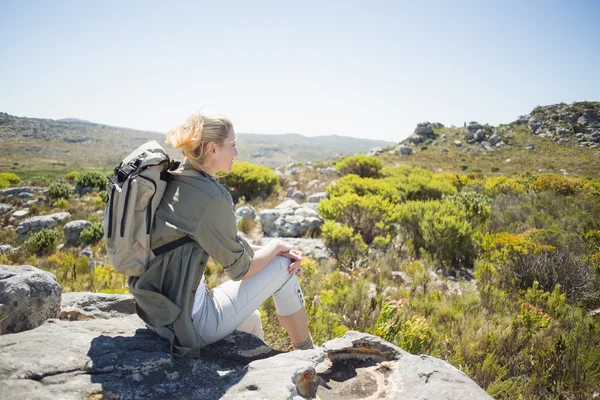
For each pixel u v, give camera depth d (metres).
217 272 7.06
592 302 5.74
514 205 12.49
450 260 7.80
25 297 2.30
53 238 13.22
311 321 4.35
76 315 2.65
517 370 3.72
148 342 1.92
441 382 1.93
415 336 3.78
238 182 17.16
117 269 1.86
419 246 8.89
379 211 9.69
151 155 1.77
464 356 3.90
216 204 1.82
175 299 1.87
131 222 1.77
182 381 1.70
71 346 1.80
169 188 1.87
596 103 70.50
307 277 6.21
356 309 4.92
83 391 1.50
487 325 4.66
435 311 5.07
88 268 8.03
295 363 1.90
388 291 5.98
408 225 9.36
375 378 2.08
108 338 1.93
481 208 10.85
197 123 1.86
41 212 18.92
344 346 2.24
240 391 1.63
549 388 3.45
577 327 4.29
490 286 6.04
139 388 1.59
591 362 3.54
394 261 7.77
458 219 8.53
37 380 1.54
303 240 9.58
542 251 6.87
